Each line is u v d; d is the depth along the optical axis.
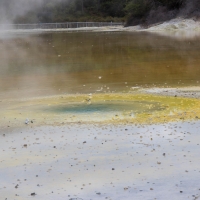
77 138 8.67
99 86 15.19
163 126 9.38
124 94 13.38
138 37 41.16
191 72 17.94
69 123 9.93
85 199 5.89
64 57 25.62
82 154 7.66
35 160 7.43
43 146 8.22
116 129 9.26
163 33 46.47
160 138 8.49
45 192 6.14
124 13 85.81
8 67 21.50
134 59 23.27
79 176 6.67
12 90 14.87
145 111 10.92
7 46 34.94
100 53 27.34
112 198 5.89
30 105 12.17
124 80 16.41
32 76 18.33
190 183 6.31
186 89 13.95
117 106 11.62
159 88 14.28
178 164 7.04
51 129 9.45
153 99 12.42
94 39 40.78
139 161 7.23
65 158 7.48
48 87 15.34
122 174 6.70
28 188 6.29
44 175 6.75
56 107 11.77
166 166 6.97
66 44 35.75
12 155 7.74
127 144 8.16
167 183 6.33
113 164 7.12
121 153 7.65
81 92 14.07
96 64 21.83
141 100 12.34
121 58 24.05
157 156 7.45
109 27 71.00
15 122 10.21
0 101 12.92
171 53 25.36
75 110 11.29
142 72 18.42
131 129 9.22
